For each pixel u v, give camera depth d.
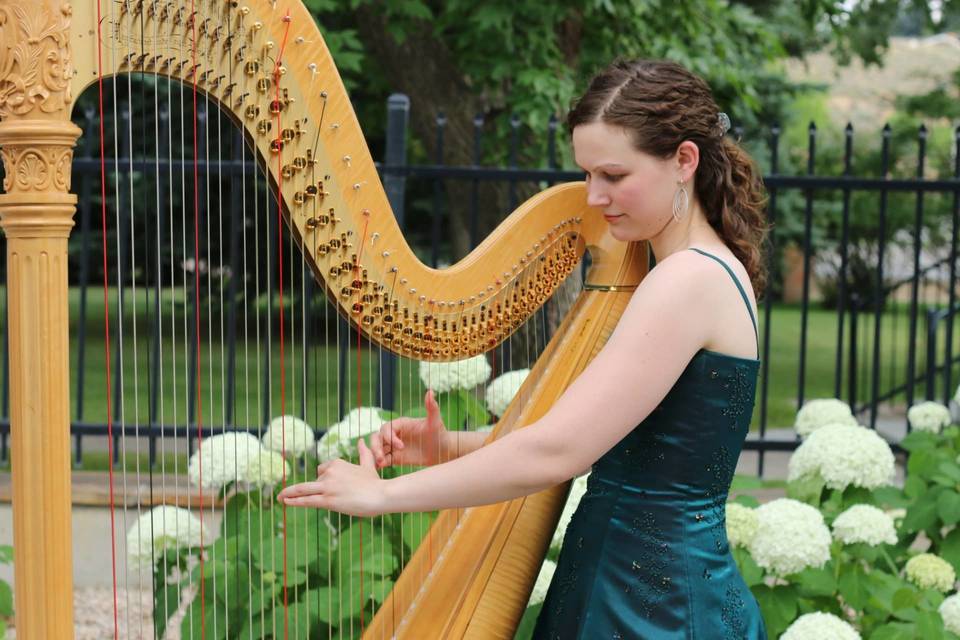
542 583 2.89
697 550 1.96
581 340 2.35
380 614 2.17
